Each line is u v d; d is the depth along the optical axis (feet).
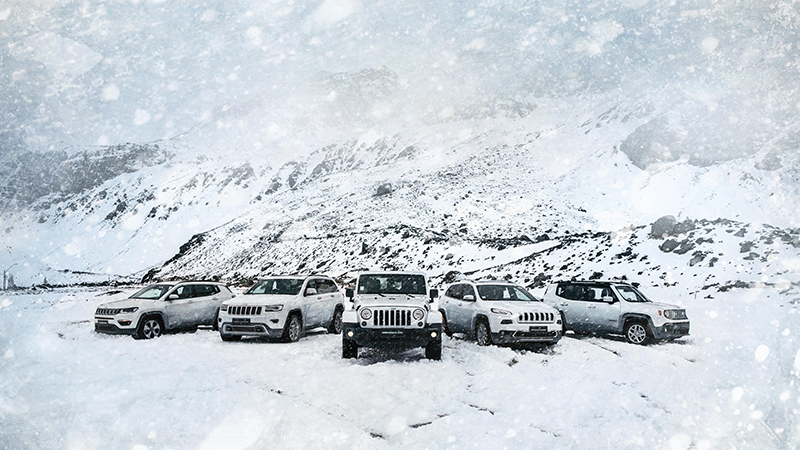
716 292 74.54
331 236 290.76
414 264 185.37
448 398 20.53
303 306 39.42
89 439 15.16
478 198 361.30
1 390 20.83
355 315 29.37
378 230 270.46
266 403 19.03
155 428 16.19
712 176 288.92
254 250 337.93
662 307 38.73
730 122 334.65
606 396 20.47
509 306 35.19
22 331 42.68
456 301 41.24
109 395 20.26
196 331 46.42
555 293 45.60
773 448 13.25
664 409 18.79
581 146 488.02
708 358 29.76
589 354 32.24
